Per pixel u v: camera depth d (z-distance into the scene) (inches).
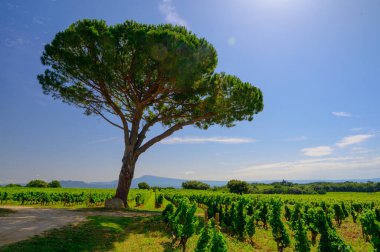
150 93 1033.5
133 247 491.2
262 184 5728.3
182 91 1025.5
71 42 907.4
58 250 422.3
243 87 1053.2
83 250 441.7
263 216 920.9
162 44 866.8
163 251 473.1
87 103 1060.5
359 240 713.0
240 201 757.3
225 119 1123.9
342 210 1089.4
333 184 5728.3
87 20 935.7
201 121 1184.8
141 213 956.6
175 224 535.5
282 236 566.3
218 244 386.3
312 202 1833.2
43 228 565.0
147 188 4658.0
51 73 994.1
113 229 615.5
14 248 402.6
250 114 1101.7
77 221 677.3
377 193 4271.7
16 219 676.1
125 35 902.4
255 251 550.3
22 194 1601.9
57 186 3924.7
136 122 1109.7
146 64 936.9
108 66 915.4
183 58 888.3
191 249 508.1
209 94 1057.5
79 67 923.4
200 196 1913.1
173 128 1142.3
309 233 829.2
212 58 997.2
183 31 1011.3
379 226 519.8
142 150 1125.7
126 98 1066.7
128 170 1101.7
